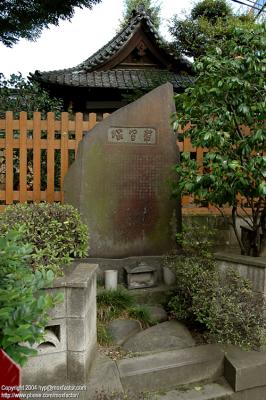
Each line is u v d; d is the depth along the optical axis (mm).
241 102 2959
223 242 4727
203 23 10531
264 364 2486
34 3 6859
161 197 3844
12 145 4301
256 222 3262
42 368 2240
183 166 3404
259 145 3012
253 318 2602
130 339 2791
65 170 4348
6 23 7363
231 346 2705
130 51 9523
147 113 3797
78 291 2250
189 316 3004
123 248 3754
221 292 2709
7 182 4332
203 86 3018
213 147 3027
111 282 3422
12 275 1680
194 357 2549
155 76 9047
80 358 2271
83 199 3648
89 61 9555
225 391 2420
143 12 9320
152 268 3586
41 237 2561
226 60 2939
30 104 5480
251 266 2865
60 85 8461
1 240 1782
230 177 2816
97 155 3689
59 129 4324
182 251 3723
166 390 2422
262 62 2877
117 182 3738
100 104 9484
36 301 1570
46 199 4375
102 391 2219
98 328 2865
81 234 2730
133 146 3768
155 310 3248
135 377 2361
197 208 4742
